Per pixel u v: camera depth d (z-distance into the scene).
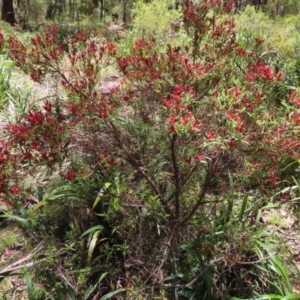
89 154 2.56
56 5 19.59
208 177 2.18
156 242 2.45
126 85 2.34
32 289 2.14
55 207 2.69
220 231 2.44
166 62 2.16
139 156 2.41
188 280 2.35
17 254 2.65
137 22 6.89
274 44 5.25
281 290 2.28
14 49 2.18
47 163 2.11
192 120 1.75
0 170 2.12
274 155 2.11
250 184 2.82
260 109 1.98
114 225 2.48
